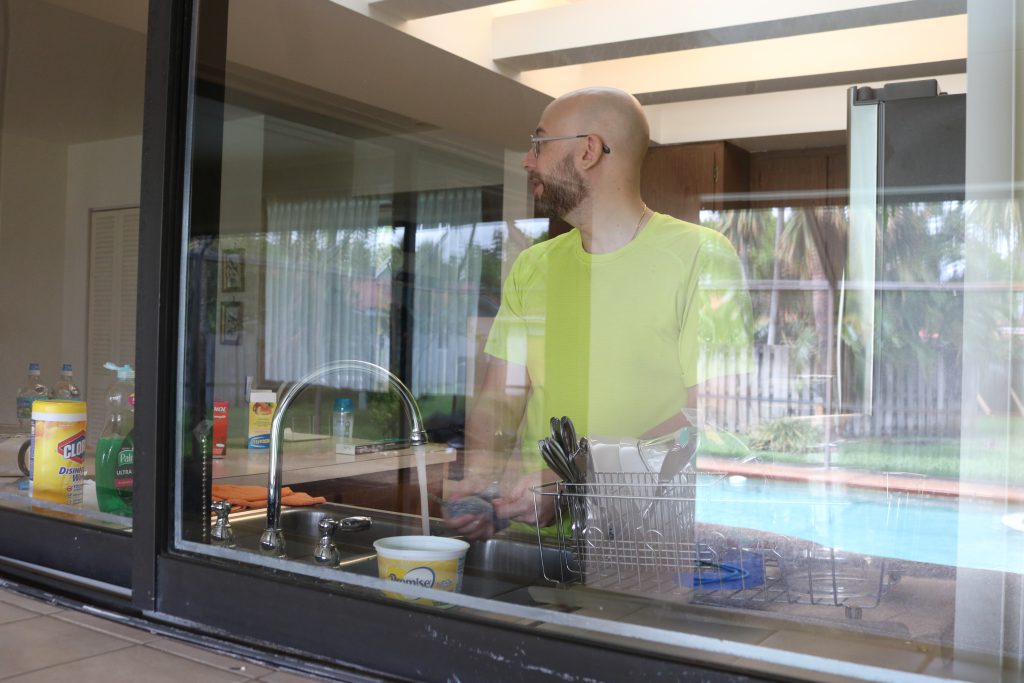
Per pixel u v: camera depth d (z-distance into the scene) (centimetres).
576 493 100
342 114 262
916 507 73
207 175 109
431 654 79
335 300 204
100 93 128
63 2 139
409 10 216
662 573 83
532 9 183
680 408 125
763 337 122
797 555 79
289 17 237
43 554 115
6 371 149
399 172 239
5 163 153
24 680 79
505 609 79
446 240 202
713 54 149
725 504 88
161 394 100
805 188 132
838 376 83
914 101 78
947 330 75
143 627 96
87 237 134
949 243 75
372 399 146
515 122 192
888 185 79
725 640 69
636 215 152
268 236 149
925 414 74
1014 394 70
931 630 68
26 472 123
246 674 82
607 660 70
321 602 86
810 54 133
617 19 165
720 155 147
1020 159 72
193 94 106
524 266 168
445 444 144
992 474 70
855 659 65
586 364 148
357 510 114
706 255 136
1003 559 68
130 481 107
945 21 75
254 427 115
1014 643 66
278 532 104
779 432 90
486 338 165
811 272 124
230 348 113
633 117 159
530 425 148
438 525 105
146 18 107
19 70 153
